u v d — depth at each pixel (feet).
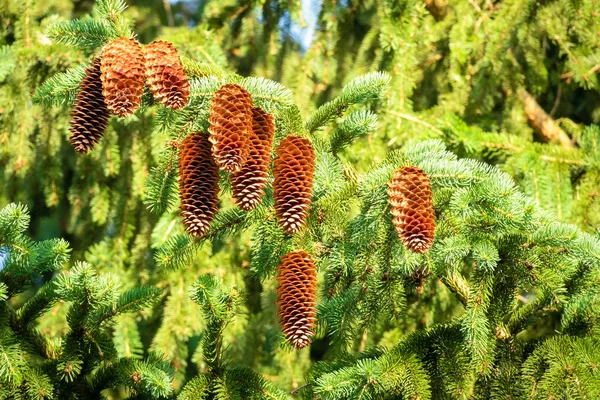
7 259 6.21
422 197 5.86
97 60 5.99
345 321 6.64
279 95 6.10
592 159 9.37
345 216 6.36
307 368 9.75
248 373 6.36
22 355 6.24
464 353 6.41
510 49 9.96
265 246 6.55
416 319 9.55
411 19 9.51
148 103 6.16
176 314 9.73
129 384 6.27
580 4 9.61
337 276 6.58
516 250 6.26
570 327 6.62
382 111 9.53
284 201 5.88
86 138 5.96
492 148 9.38
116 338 9.58
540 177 9.19
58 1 9.98
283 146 5.94
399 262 6.29
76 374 6.25
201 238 6.59
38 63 9.52
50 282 6.37
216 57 9.50
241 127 5.72
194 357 9.90
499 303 6.41
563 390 6.31
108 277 6.28
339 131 6.60
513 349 6.53
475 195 6.13
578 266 6.46
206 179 5.92
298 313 5.81
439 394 6.47
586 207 9.23
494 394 6.42
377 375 6.24
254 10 9.98
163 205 6.42
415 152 6.43
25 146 9.77
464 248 6.19
